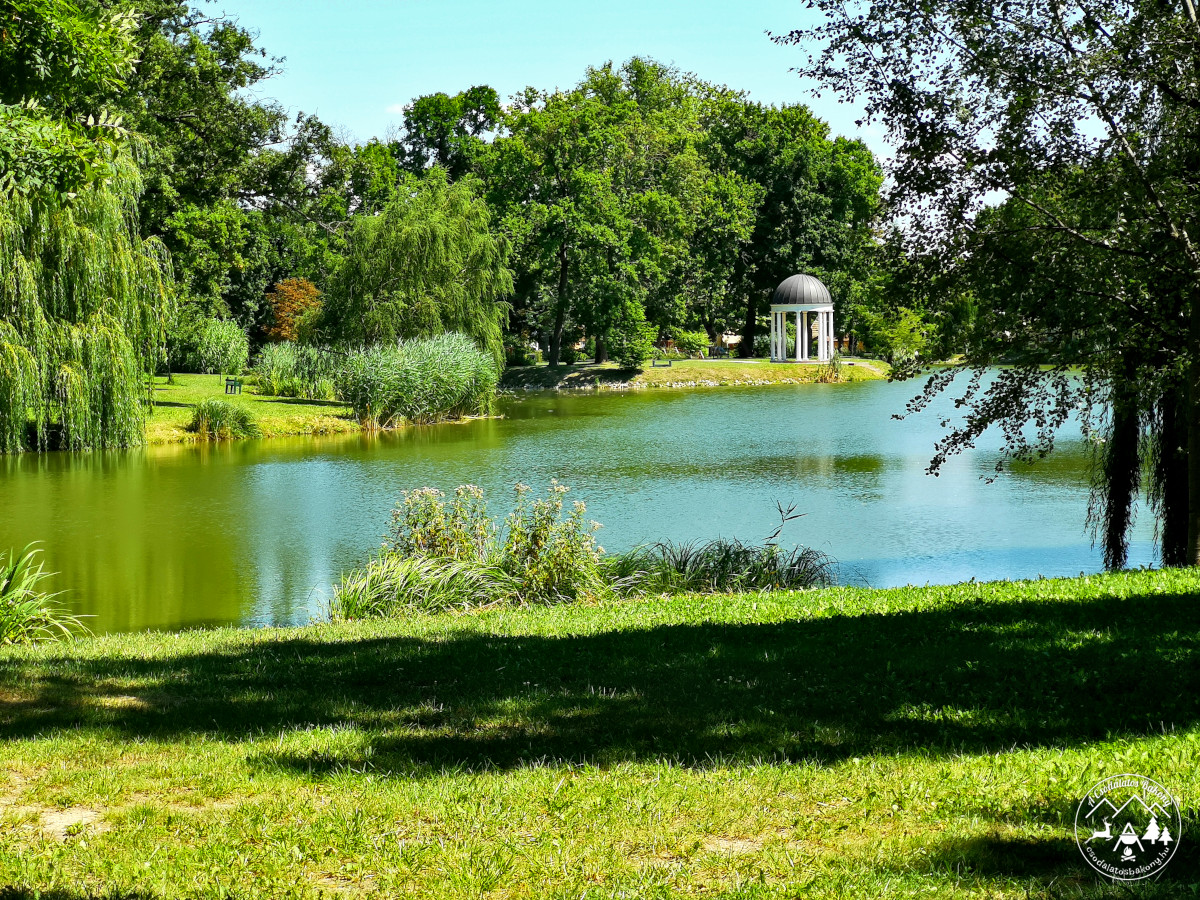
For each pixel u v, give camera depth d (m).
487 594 13.50
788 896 4.18
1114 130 10.47
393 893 4.36
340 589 13.96
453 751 6.11
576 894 4.29
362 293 44.66
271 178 42.91
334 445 32.66
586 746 6.13
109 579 15.93
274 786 5.57
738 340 82.81
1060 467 26.23
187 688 7.77
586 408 45.75
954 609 9.80
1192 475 11.79
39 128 8.56
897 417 12.77
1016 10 10.64
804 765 5.63
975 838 4.60
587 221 59.38
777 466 27.33
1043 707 6.39
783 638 8.92
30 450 29.89
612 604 12.48
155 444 32.44
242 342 53.00
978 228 11.14
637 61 69.69
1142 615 8.82
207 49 38.47
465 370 41.28
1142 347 11.50
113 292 28.91
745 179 68.25
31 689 7.71
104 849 4.79
